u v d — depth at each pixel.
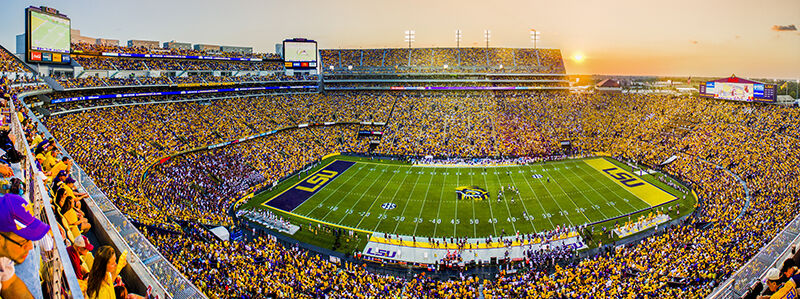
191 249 26.95
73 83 52.81
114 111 55.72
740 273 19.75
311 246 36.34
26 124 21.25
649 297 23.20
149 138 52.34
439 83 94.31
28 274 4.34
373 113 82.56
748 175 47.53
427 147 70.50
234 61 83.25
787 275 7.72
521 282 28.58
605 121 77.31
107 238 10.63
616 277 26.86
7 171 7.86
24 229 4.15
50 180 10.84
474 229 39.88
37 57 48.59
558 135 74.12
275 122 72.50
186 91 68.19
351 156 69.06
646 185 52.22
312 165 63.00
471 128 76.62
